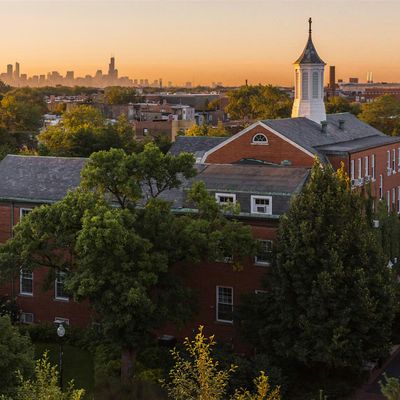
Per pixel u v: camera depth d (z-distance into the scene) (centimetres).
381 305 4056
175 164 4281
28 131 14788
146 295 3962
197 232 4069
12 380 3216
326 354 3950
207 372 2409
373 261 4131
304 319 3994
